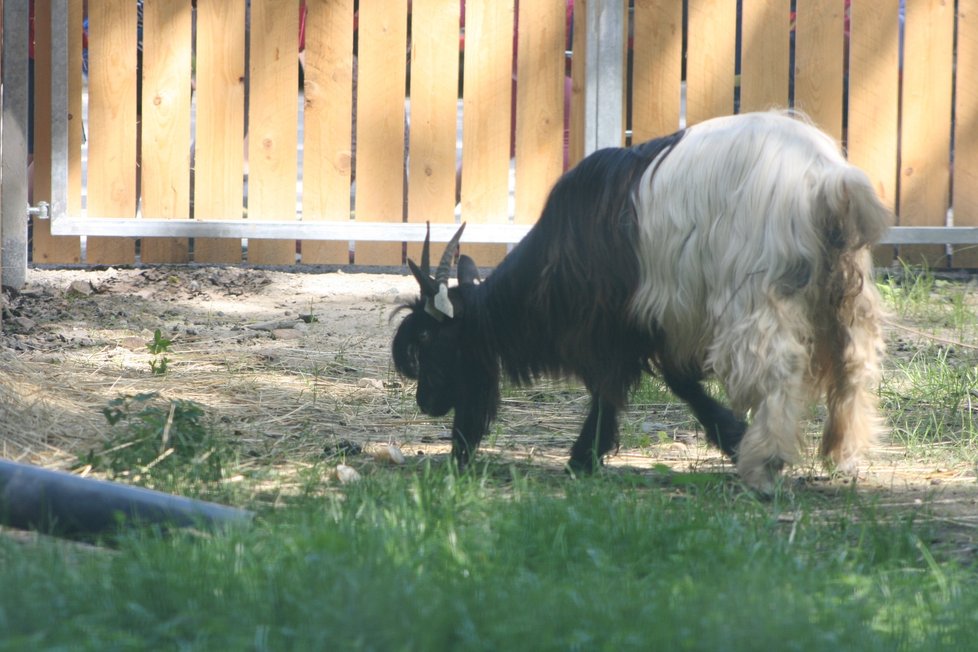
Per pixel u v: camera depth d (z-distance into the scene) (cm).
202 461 915
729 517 780
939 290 1597
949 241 1636
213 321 1483
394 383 1263
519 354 993
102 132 1612
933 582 677
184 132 1614
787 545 725
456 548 671
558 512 748
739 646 544
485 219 1622
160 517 720
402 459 1017
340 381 1278
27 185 1584
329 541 643
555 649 544
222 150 1612
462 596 586
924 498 908
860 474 979
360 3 1586
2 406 1059
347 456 1035
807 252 855
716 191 878
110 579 603
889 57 1608
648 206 902
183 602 577
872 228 856
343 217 1628
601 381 952
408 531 691
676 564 675
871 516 807
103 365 1280
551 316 957
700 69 1603
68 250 1653
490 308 988
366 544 650
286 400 1204
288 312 1523
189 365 1302
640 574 680
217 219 1625
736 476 955
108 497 732
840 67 1606
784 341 856
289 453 1024
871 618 605
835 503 886
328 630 538
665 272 898
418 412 1188
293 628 553
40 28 1606
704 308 894
